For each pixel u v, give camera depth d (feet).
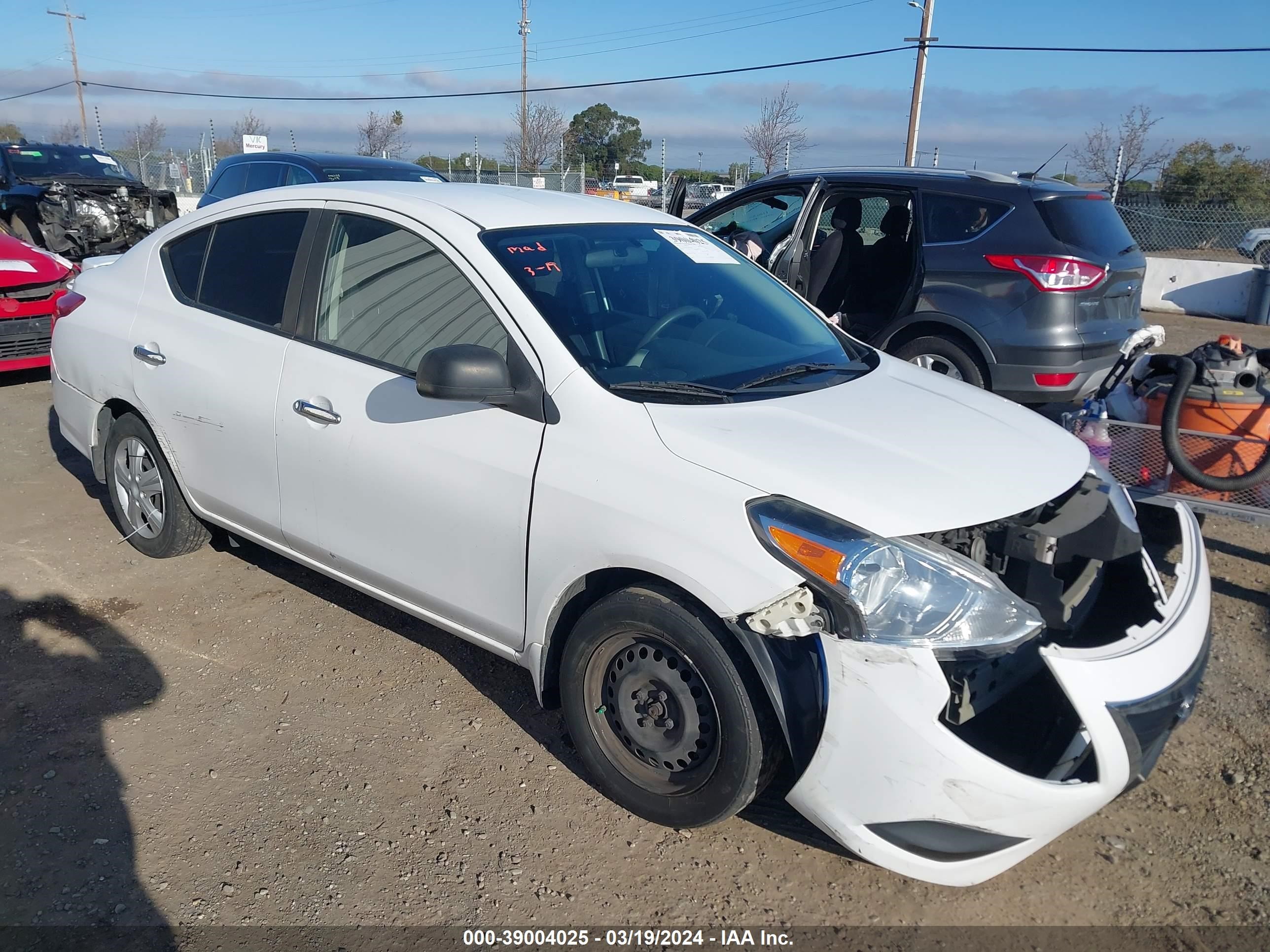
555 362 9.31
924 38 78.95
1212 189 65.10
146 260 13.79
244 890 8.34
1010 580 9.10
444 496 9.85
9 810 9.22
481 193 11.66
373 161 34.50
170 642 12.47
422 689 11.55
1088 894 8.63
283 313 11.66
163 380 12.87
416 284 10.52
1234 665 12.42
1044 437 9.87
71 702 11.07
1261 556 15.92
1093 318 19.70
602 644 9.06
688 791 8.78
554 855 8.90
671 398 9.15
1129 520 9.48
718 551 7.97
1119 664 7.72
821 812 7.98
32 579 14.05
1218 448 13.42
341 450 10.73
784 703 7.83
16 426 21.71
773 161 97.35
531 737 10.66
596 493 8.69
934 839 7.59
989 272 19.69
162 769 9.93
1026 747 8.14
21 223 39.68
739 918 8.26
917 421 9.49
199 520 14.10
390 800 9.56
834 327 12.47
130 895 8.24
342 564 11.30
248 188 33.83
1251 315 45.19
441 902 8.30
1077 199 20.20
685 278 11.44
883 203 27.63
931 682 7.38
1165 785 10.11
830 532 7.68
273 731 10.63
